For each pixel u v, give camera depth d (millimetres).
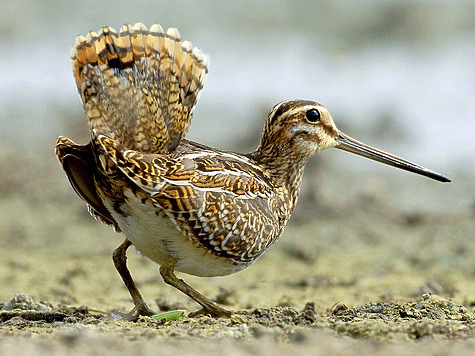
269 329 7988
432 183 18484
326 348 7383
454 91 22125
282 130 10742
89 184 9461
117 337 7750
